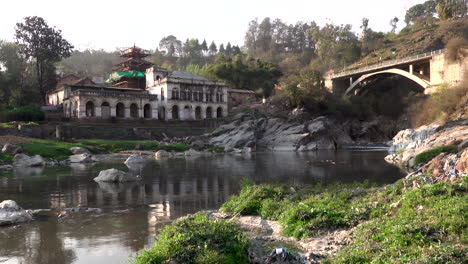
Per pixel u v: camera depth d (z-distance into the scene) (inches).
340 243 426.0
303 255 396.5
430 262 296.0
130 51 4008.4
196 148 2497.5
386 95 4008.4
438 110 2564.0
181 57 7234.3
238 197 691.4
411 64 3213.6
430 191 475.2
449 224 377.4
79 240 477.4
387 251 341.4
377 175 1151.0
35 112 2704.2
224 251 365.1
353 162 1669.5
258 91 4156.0
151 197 806.5
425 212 423.8
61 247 448.1
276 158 1994.3
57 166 1569.9
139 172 1312.7
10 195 844.0
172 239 382.6
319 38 5280.5
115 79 3873.0
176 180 1090.1
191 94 3449.8
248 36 7327.8
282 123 3144.7
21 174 1259.8
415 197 475.2
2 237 494.0
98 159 1907.0
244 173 1264.8
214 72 4242.1
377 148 2888.8
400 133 2263.8
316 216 508.7
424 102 2940.5
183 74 3651.6
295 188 789.9
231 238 393.7
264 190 687.1
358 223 482.0
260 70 4461.1
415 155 1449.3
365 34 5659.5
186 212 649.0
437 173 778.8
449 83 2669.8
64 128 2432.3
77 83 3523.6
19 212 592.4
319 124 3002.0
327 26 5310.0
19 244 461.4
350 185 821.2
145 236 493.4
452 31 4741.6
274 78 4480.8
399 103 3875.5
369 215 496.4
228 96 3949.3
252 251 421.1
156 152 2193.7
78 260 402.3
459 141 1341.0
